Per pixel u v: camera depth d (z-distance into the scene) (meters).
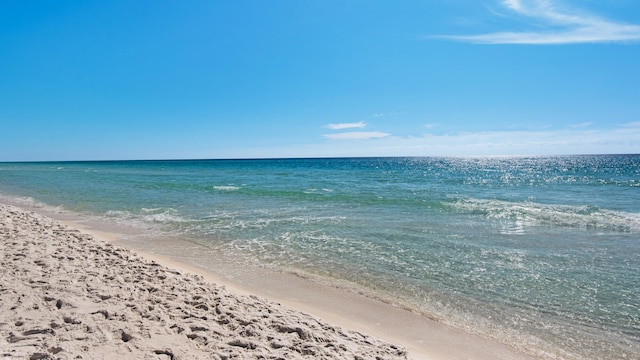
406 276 8.69
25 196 23.81
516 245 11.53
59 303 5.03
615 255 10.43
